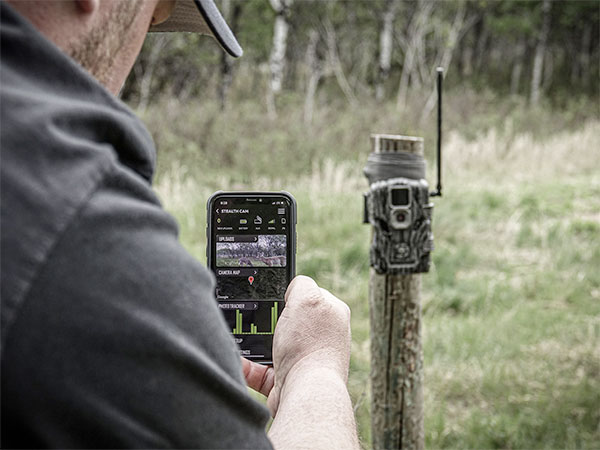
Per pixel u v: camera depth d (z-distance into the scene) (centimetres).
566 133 1883
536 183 1245
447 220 924
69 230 47
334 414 76
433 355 533
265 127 1495
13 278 45
